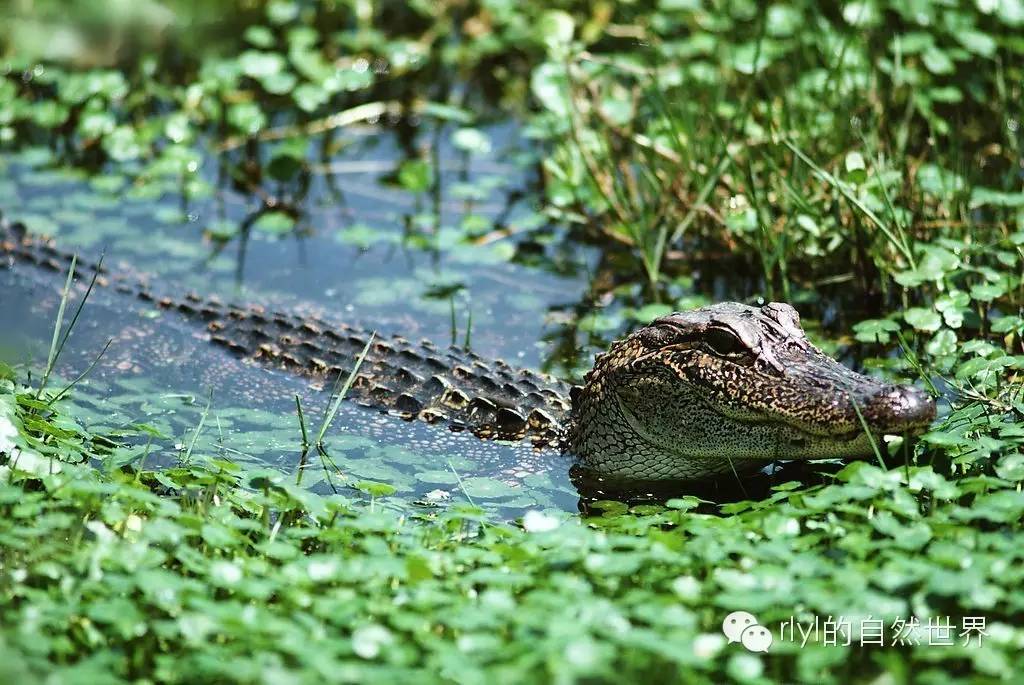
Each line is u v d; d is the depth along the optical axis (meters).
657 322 10.30
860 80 15.10
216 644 7.11
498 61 18.73
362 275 14.57
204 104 17.44
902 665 6.73
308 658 6.56
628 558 7.63
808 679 6.79
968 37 15.32
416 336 13.27
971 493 9.03
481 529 9.27
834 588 7.42
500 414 11.23
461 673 6.53
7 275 13.97
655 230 14.62
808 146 14.11
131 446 10.28
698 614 7.38
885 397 9.13
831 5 17.05
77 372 12.07
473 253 14.72
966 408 10.26
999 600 7.45
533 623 7.01
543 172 16.33
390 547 8.38
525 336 13.33
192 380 12.09
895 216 12.75
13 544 7.62
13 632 6.79
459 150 17.25
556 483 10.58
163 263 14.67
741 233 13.77
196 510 8.86
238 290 14.15
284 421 11.19
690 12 17.36
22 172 16.59
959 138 14.36
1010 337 11.69
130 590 7.46
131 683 6.92
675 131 14.33
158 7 18.27
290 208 16.03
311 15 18.66
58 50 17.73
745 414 9.69
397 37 19.02
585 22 18.31
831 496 8.33
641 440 10.30
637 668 6.77
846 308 13.46
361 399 11.76
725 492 10.39
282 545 8.00
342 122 17.61
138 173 16.61
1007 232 13.24
